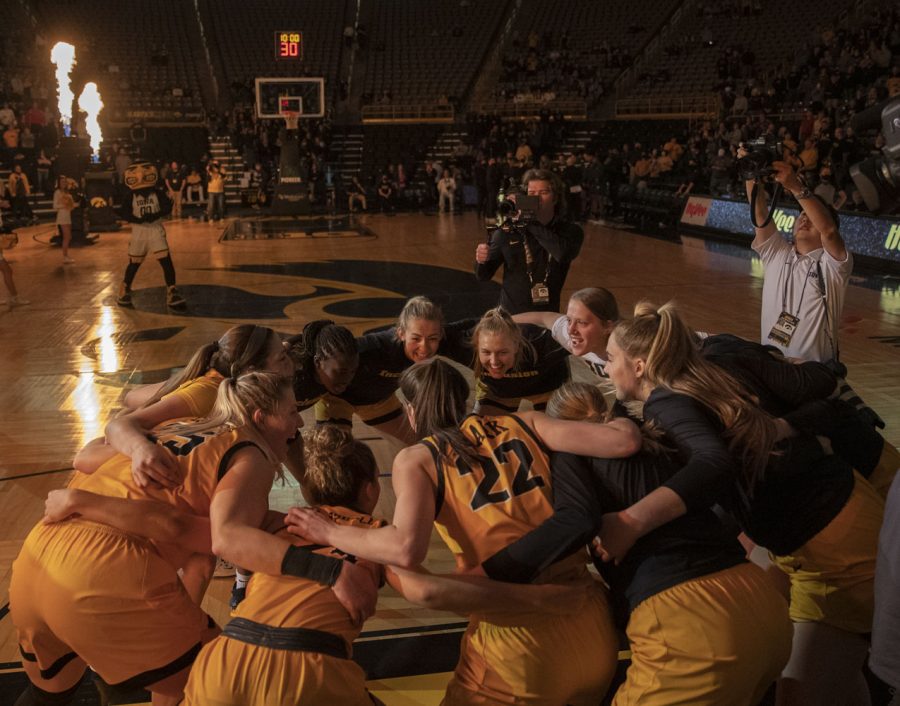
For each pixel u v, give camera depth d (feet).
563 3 109.29
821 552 8.75
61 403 22.30
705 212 59.00
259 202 81.66
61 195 47.21
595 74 98.27
